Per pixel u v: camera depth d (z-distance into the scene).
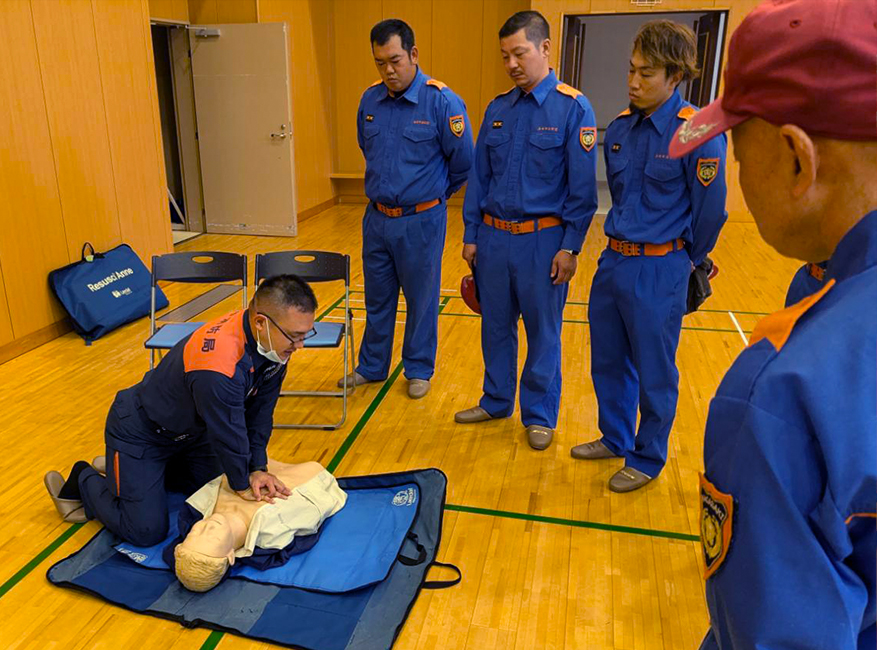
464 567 2.30
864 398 0.54
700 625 2.06
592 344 2.80
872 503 0.54
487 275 2.97
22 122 3.98
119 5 4.81
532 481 2.81
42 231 4.18
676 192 2.38
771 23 0.57
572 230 2.75
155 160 5.35
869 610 0.58
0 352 3.91
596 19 7.73
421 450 3.04
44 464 2.90
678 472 2.88
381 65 3.15
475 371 3.92
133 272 4.73
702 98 7.57
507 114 2.81
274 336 2.04
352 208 8.99
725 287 5.54
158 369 2.26
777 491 0.57
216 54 6.92
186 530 2.30
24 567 2.29
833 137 0.55
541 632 2.02
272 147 7.06
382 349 3.69
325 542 2.40
